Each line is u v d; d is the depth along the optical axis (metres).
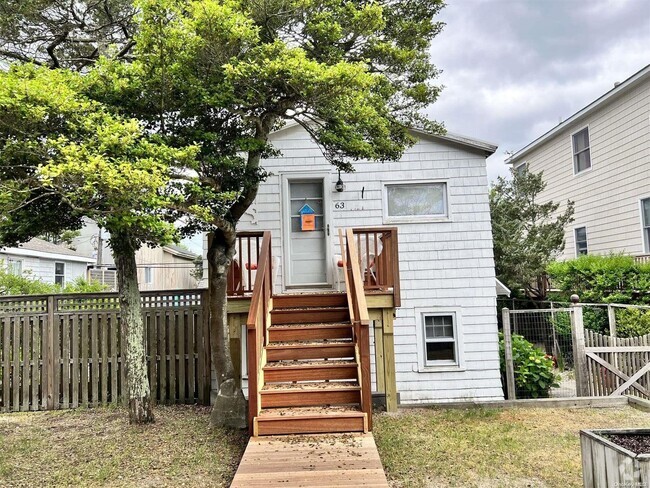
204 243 7.82
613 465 3.14
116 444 5.09
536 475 4.29
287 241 7.97
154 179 3.96
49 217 5.36
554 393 8.30
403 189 8.23
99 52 7.45
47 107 4.03
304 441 4.39
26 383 7.09
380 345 6.79
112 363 7.19
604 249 12.50
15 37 6.88
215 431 5.51
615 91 11.62
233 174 5.52
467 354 7.93
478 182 8.16
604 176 12.48
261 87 4.99
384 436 5.48
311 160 8.09
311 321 6.06
